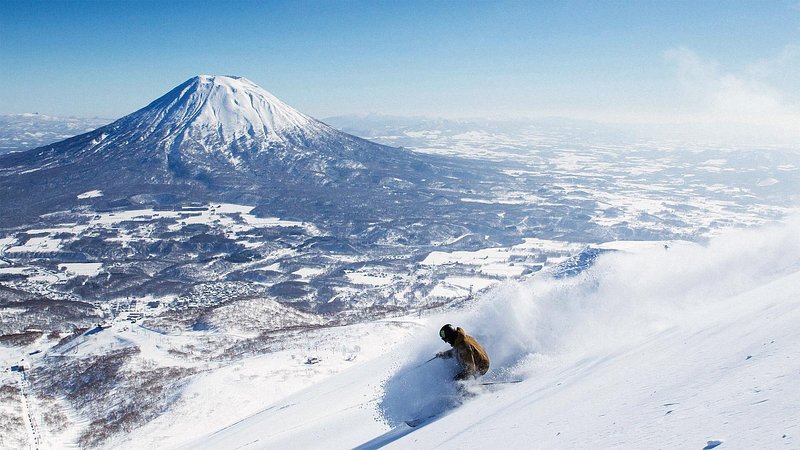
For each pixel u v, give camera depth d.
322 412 18.17
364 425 10.60
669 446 2.46
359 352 59.22
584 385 4.93
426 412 7.54
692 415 2.82
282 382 50.75
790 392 2.57
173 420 45.69
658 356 4.92
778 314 4.60
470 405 6.81
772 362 3.24
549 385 5.89
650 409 3.26
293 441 13.02
